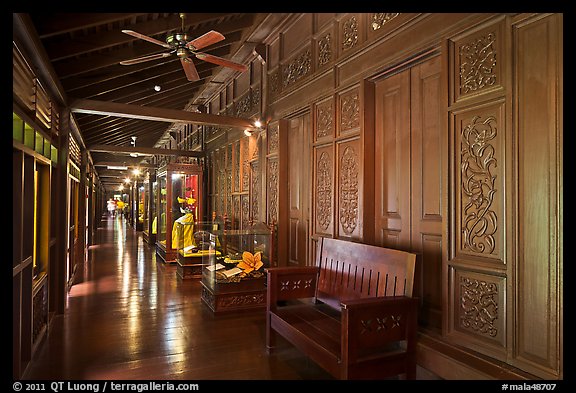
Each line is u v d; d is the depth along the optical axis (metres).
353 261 3.16
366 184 3.54
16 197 2.61
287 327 2.93
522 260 2.16
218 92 8.11
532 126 2.12
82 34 3.93
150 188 11.17
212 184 8.62
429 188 2.97
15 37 2.59
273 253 4.96
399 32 3.15
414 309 2.51
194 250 6.41
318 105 4.39
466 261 2.50
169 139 13.49
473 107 2.48
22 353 2.94
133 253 9.41
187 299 5.02
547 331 2.02
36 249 3.68
